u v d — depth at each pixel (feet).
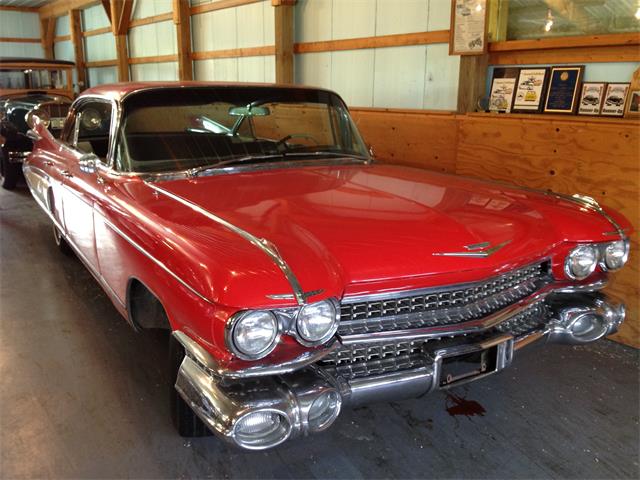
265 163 9.85
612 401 8.83
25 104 23.35
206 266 5.70
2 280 13.50
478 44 13.87
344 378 6.24
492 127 13.20
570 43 12.47
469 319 6.86
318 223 6.97
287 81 21.39
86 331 10.84
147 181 8.64
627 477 7.07
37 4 54.54
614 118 11.32
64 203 11.62
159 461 7.23
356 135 11.55
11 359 9.75
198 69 29.07
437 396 8.88
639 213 10.51
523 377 9.52
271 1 20.99
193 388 5.80
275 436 5.69
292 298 5.48
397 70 17.63
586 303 8.00
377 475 7.07
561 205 8.52
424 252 6.55
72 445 7.52
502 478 7.04
